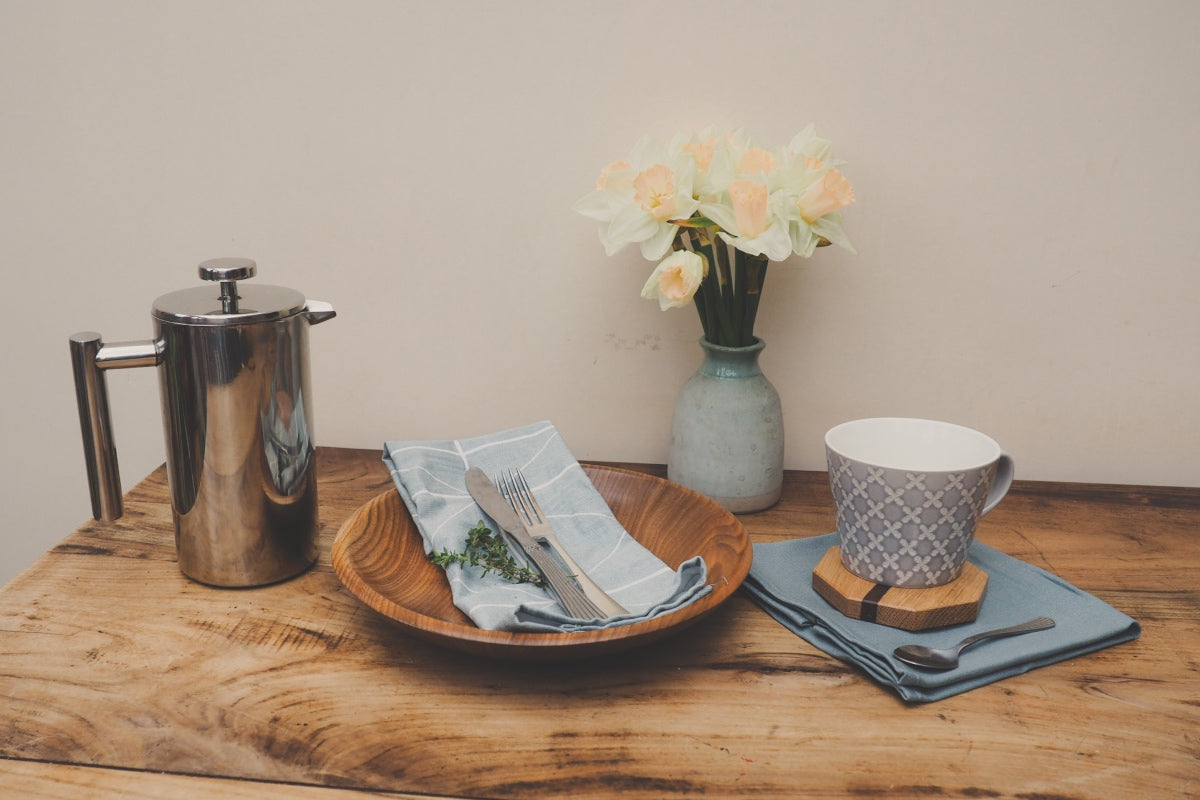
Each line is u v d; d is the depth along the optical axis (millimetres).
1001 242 935
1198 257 923
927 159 916
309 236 985
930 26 881
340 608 710
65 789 520
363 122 948
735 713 592
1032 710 595
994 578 736
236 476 705
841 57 896
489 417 1032
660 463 1031
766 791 524
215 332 669
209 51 938
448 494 799
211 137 963
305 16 923
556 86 925
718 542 751
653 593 697
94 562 772
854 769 542
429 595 702
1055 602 700
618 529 779
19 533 1123
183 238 997
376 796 520
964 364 973
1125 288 938
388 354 1017
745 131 878
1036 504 918
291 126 955
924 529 655
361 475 958
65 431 1080
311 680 619
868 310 962
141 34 937
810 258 948
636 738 568
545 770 540
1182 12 861
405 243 980
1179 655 656
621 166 827
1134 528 863
